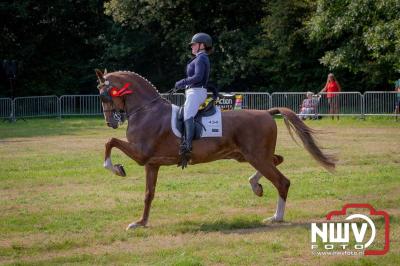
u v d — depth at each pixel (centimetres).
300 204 1245
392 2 2950
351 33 3584
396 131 2645
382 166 1711
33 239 1019
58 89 4269
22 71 4166
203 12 4069
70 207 1248
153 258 895
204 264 858
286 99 3328
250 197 1317
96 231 1063
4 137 2603
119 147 1113
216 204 1259
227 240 980
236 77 4216
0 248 962
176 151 1109
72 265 869
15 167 1762
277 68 3975
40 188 1460
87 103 3631
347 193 1336
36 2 4081
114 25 4231
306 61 3956
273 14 3834
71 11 4150
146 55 4334
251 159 1109
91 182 1526
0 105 3506
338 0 3195
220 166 1738
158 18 3981
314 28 3288
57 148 2206
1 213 1204
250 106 3353
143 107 1129
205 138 1100
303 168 1698
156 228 1073
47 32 4256
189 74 1106
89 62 4375
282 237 995
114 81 1134
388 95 3125
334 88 3231
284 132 2709
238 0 4038
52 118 3581
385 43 2978
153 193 1109
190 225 1095
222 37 4016
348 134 2542
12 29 4200
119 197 1338
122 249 951
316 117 3219
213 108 1120
